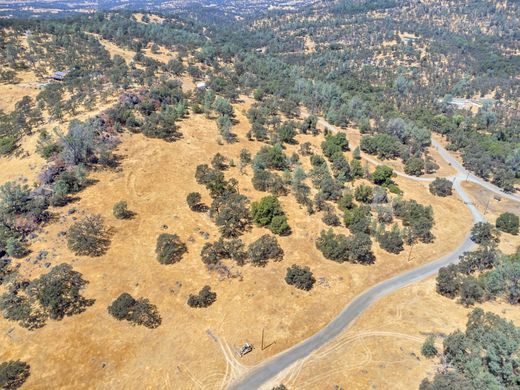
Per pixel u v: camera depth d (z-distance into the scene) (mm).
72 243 82750
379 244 98500
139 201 98812
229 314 74375
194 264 84125
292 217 101875
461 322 75188
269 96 190625
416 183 134875
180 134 131875
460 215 117188
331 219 100625
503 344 56312
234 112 159875
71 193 98188
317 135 156625
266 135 143250
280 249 90500
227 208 94375
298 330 72625
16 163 111125
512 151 157000
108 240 86625
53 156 107750
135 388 60656
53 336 66812
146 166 112250
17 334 67000
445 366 63500
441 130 187375
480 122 197000
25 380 60312
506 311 78375
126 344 66875
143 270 81188
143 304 72000
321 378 63125
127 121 125625
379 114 189500
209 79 194000
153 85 158375
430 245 100625
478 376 54906
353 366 65188
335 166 127125
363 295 82250
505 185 135375
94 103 136500
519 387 53719
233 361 65938
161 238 84812
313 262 89000
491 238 103312
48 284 71500
